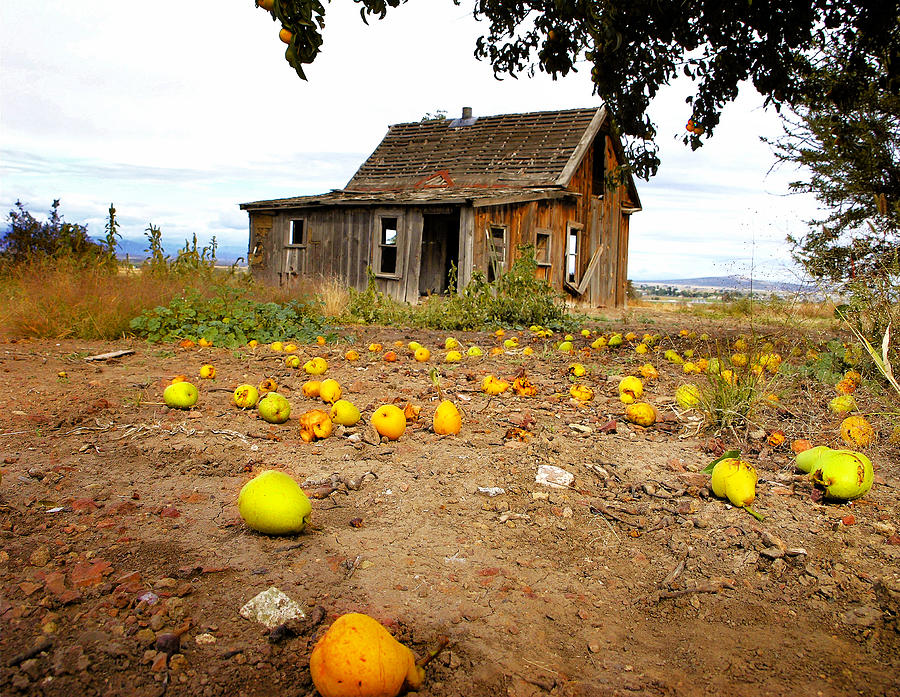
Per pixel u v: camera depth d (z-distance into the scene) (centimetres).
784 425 468
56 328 869
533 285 1288
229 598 237
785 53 756
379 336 1006
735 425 457
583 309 1916
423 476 361
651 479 367
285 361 716
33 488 326
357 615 193
